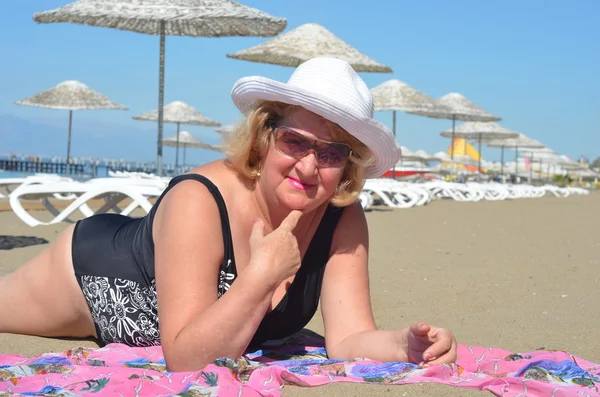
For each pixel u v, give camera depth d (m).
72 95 20.75
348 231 2.44
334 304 2.40
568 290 4.19
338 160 2.11
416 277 4.68
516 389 1.92
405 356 2.19
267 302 1.99
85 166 38.81
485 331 3.09
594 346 2.79
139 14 9.52
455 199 20.08
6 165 37.59
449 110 21.91
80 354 2.29
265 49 14.47
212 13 9.65
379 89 21.89
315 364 2.23
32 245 6.02
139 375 1.92
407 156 40.47
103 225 2.58
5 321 2.73
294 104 2.07
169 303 2.03
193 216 2.09
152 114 27.22
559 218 11.49
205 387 1.78
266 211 2.24
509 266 5.25
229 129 2.24
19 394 1.72
